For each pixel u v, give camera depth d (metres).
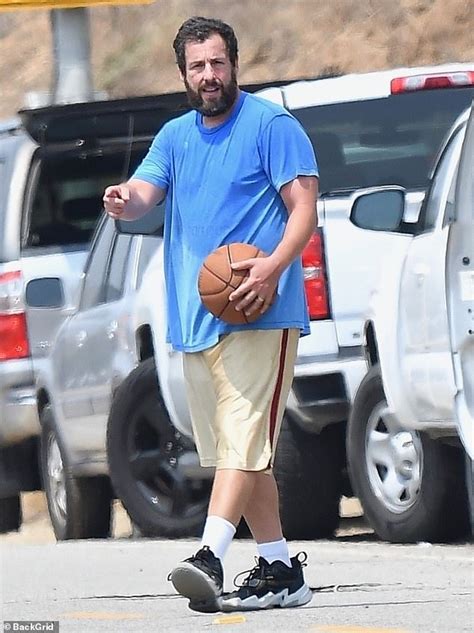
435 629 14.23
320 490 22.52
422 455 20.55
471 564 18.53
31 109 32.97
